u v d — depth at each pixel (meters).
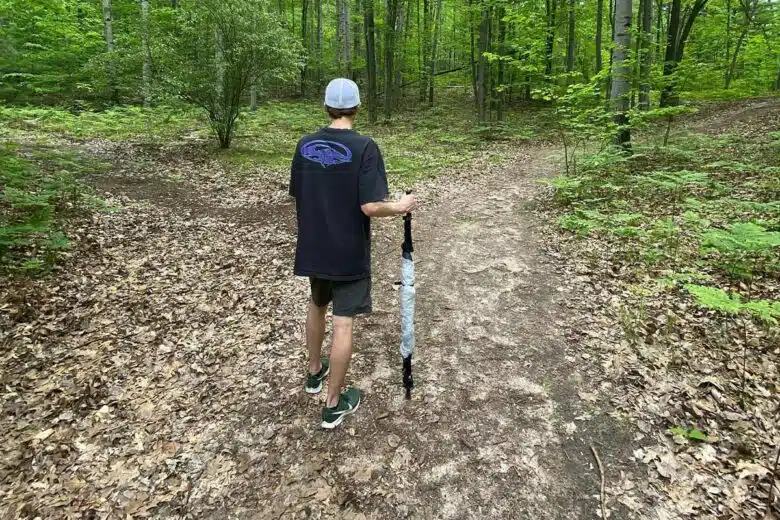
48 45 16.66
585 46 21.48
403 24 20.05
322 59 22.58
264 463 2.54
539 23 14.50
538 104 20.42
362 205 2.47
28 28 16.53
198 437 2.72
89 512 2.24
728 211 5.89
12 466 2.48
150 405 2.97
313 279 2.71
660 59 11.75
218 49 10.54
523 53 14.87
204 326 3.91
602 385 3.06
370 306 2.70
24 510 2.23
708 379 3.04
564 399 2.97
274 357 3.47
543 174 9.75
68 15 17.61
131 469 2.49
